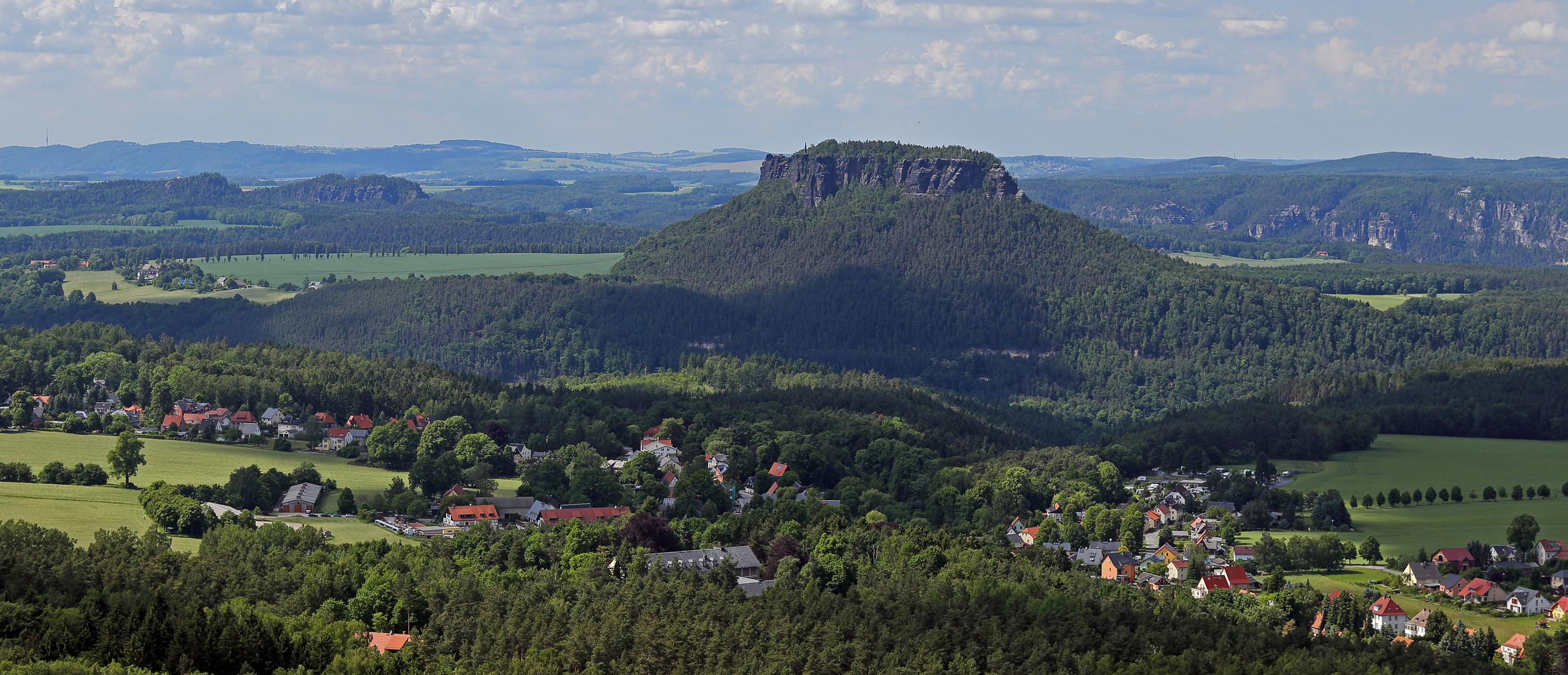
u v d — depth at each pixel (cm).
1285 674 19088
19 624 18662
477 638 19912
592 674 18525
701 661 19200
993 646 19725
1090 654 19450
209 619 18725
